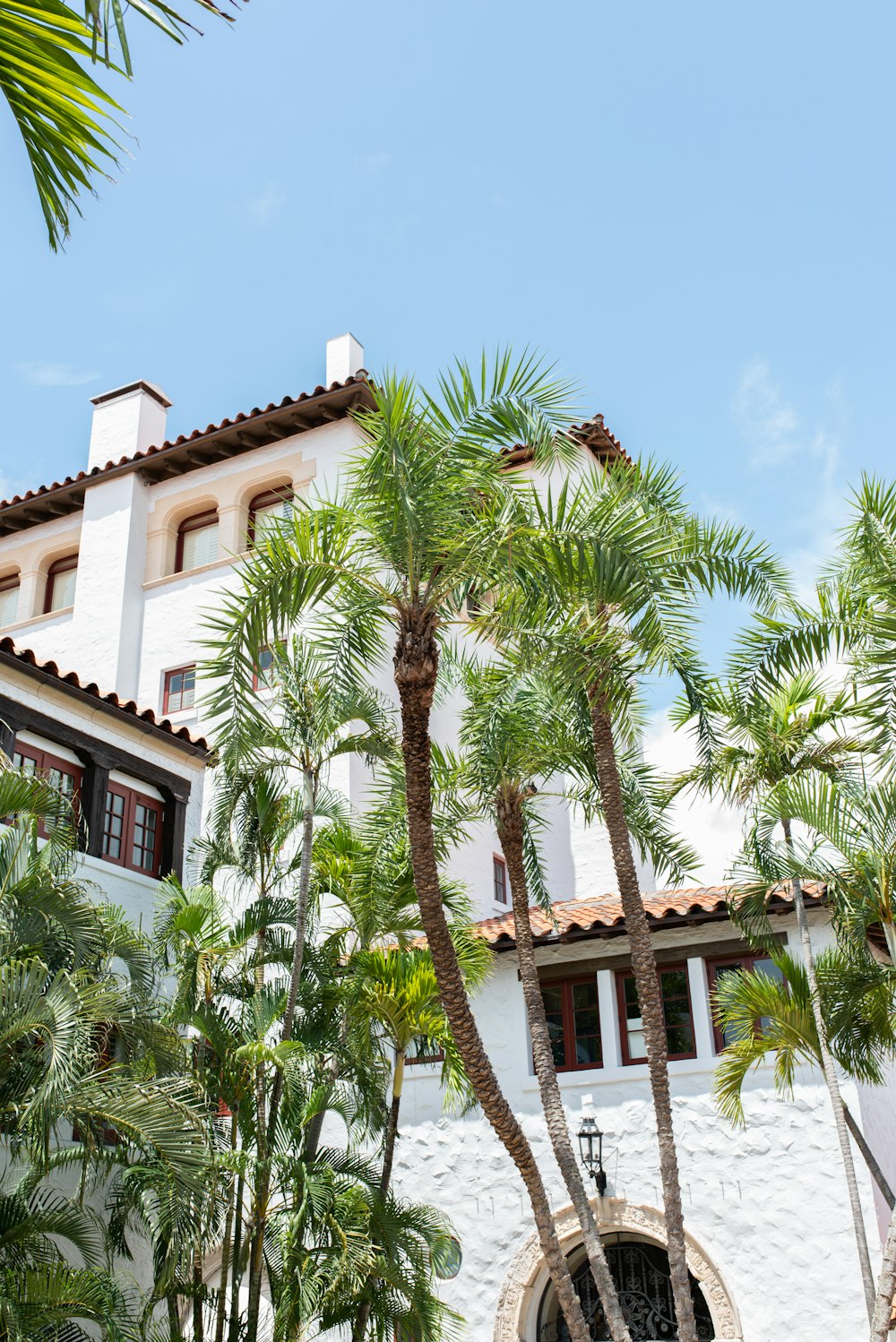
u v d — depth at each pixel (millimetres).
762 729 13367
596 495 12836
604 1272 11539
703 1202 14852
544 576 10172
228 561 23938
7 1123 11375
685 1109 15367
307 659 13570
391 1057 17000
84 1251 11078
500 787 13289
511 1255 15531
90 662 24141
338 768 19859
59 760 14766
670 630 10352
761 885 13367
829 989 12820
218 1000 13336
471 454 10305
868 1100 14953
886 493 12609
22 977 9953
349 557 10758
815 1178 14461
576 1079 16078
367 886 13430
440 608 10562
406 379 10039
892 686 12352
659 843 14023
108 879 14672
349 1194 11484
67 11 2949
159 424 27953
